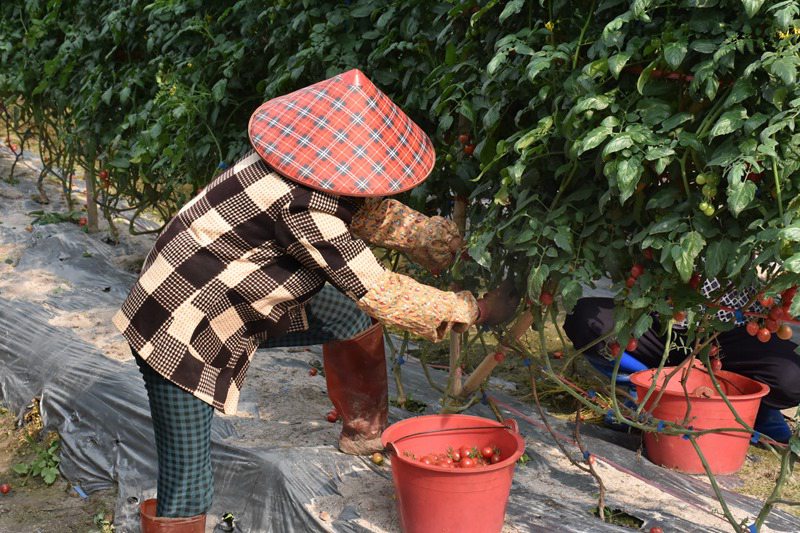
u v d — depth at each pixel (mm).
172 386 2314
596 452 3262
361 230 2438
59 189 6977
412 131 2365
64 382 3779
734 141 1996
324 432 3230
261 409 3484
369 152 2209
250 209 2199
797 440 2170
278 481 2842
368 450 2996
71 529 3080
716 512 2869
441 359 4441
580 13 2338
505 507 2545
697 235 2035
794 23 1872
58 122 6035
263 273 2258
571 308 2240
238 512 2904
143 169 4797
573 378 4137
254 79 4016
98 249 5566
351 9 3279
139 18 4527
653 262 2266
